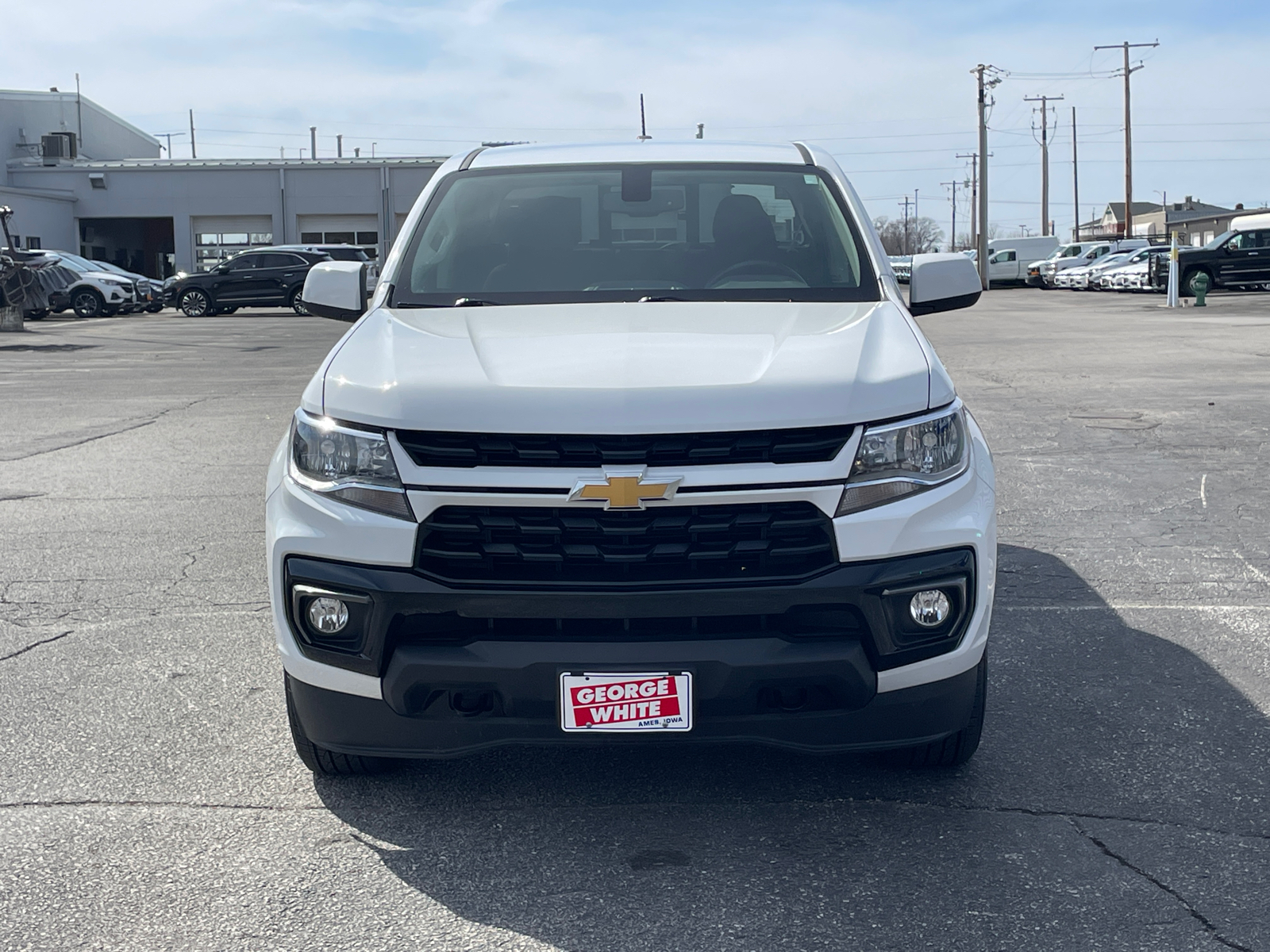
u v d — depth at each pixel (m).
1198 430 9.96
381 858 3.20
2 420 11.36
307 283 4.47
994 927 2.82
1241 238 35.19
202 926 2.88
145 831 3.37
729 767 3.75
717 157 4.84
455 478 3.04
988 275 56.56
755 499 3.02
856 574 3.03
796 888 3.02
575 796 3.57
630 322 3.67
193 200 48.47
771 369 3.21
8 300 25.91
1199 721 4.07
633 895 3.00
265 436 10.30
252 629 5.15
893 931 2.81
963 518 3.19
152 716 4.20
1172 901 2.93
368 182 48.22
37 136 52.31
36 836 3.34
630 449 3.03
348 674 3.16
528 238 4.38
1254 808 3.42
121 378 15.34
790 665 3.00
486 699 3.13
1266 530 6.65
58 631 5.13
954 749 3.57
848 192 4.64
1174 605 5.35
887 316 3.74
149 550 6.48
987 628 3.30
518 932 2.84
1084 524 6.81
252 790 3.62
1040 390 12.89
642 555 3.00
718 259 4.27
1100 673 4.54
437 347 3.45
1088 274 45.81
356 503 3.12
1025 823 3.36
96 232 50.25
